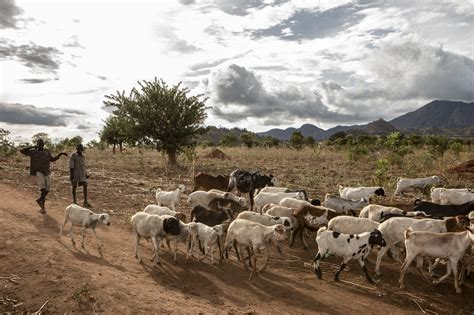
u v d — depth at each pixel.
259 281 9.50
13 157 28.70
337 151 37.50
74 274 7.93
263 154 35.31
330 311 8.08
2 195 16.22
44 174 13.91
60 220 13.22
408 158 29.77
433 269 10.68
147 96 27.81
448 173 23.08
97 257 10.07
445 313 8.46
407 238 9.63
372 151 35.44
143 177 22.86
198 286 8.98
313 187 20.81
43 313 6.57
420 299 8.99
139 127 27.64
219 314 7.33
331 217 11.78
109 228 12.88
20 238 9.78
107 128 38.69
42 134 32.03
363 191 15.60
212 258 10.55
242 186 16.45
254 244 9.85
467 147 35.16
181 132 27.66
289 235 12.93
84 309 6.79
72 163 14.96
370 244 9.68
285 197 14.11
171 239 10.39
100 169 25.94
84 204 15.38
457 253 9.40
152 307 7.12
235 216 13.38
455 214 12.48
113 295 7.32
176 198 14.73
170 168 26.91
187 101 27.91
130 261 10.18
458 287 9.48
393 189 20.20
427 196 18.61
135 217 10.45
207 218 11.93
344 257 9.77
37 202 14.45
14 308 6.64
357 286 9.55
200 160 31.84
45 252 9.03
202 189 17.14
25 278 7.55
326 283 9.62
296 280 9.71
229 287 9.02
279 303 8.30
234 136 55.31
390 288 9.53
